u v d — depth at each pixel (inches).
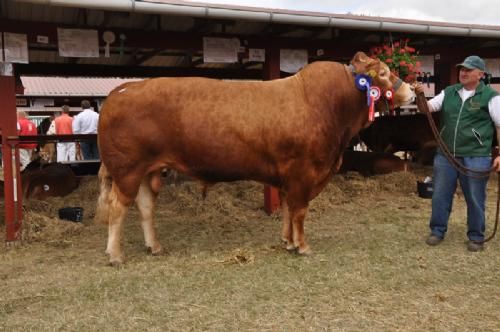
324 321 126.2
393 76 177.6
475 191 180.2
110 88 601.6
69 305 138.7
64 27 204.4
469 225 184.9
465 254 178.9
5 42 194.7
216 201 265.7
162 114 165.3
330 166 179.6
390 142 376.8
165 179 319.6
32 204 257.1
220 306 136.3
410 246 190.5
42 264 177.0
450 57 289.1
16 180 204.8
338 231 217.2
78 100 570.3
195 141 166.6
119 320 128.5
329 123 172.4
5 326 125.8
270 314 130.8
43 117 629.6
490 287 147.9
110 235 173.3
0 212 245.6
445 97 184.4
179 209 261.7
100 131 167.8
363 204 275.1
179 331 122.0
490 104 173.8
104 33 210.1
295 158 170.4
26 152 405.1
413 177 319.9
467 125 177.9
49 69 286.0
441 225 192.1
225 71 331.3
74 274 164.4
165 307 136.0
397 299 139.6
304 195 175.0
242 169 172.2
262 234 216.2
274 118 167.6
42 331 123.0
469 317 127.5
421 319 126.5
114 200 170.9
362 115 182.9
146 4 176.6
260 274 161.0
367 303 137.0
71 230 218.8
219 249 193.0
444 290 145.6
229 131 166.6
